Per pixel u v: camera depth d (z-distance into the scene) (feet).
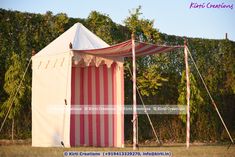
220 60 49.75
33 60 36.99
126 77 44.65
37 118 35.99
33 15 41.75
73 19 43.62
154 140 44.93
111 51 34.76
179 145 40.75
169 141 45.60
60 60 34.73
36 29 41.60
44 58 36.04
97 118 39.65
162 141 45.32
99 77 39.75
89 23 44.42
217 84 48.83
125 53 36.19
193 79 45.14
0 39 40.06
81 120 40.32
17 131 39.75
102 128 39.29
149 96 45.44
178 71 47.42
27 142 38.73
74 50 34.19
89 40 36.63
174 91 46.70
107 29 44.70
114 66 38.58
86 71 40.55
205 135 47.37
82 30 37.37
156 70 45.65
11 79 38.55
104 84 39.32
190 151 32.30
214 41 50.01
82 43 35.70
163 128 45.62
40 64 36.32
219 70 49.32
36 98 36.27
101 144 39.22
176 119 46.16
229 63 49.98
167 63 46.93
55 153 29.66
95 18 44.50
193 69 48.16
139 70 45.37
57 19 42.55
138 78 44.91
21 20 41.14
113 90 38.65
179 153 30.94
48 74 35.63
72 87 40.22
